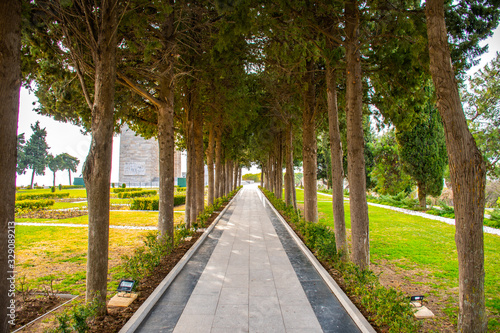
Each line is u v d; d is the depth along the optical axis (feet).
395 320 11.70
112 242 30.22
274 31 21.31
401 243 31.42
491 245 30.37
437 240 33.04
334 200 21.81
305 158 31.45
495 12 16.92
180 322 13.50
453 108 11.37
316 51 23.61
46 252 26.03
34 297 15.97
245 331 12.71
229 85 29.04
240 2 16.83
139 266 17.85
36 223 42.11
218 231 36.17
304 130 31.30
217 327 13.05
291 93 33.81
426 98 21.88
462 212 11.14
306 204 31.60
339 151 21.83
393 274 21.38
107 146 13.91
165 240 23.63
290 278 19.39
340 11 19.48
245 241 30.53
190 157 33.40
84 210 57.31
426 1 12.14
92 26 16.21
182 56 28.66
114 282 18.48
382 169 79.61
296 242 29.96
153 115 34.81
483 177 11.00
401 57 20.58
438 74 11.69
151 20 20.99
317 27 18.65
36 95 25.63
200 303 15.53
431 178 57.36
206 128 52.65
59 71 22.04
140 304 14.94
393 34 19.22
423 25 17.17
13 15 9.57
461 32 17.95
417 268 22.76
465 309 11.05
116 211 57.47
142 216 50.65
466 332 10.96
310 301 15.80
